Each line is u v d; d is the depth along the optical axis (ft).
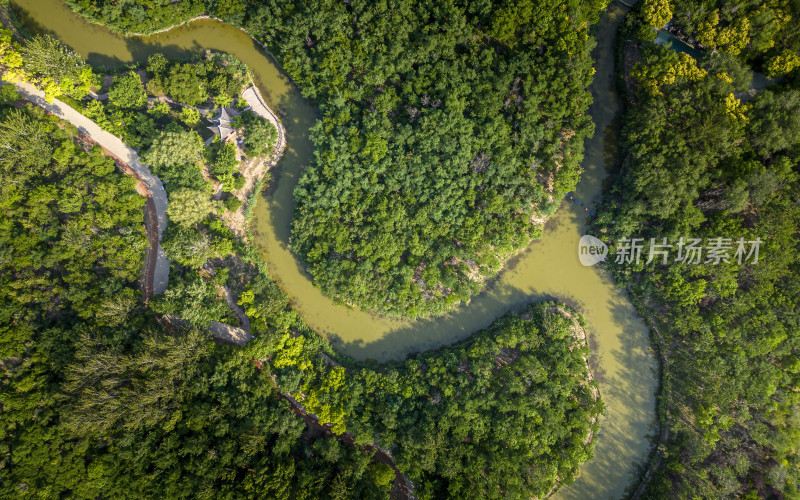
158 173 220.64
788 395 213.05
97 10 227.40
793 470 210.79
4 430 187.83
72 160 213.46
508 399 211.82
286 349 217.56
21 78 215.31
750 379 212.64
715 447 219.41
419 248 221.87
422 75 220.23
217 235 226.58
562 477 217.36
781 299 213.05
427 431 205.26
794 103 205.87
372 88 226.38
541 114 222.48
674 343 228.43
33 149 204.13
